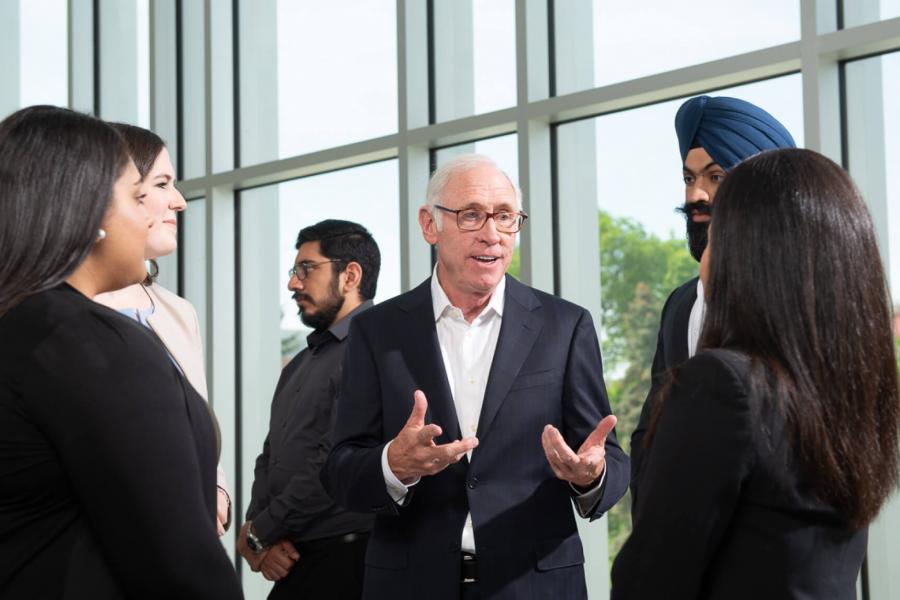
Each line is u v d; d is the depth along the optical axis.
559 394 2.16
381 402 2.20
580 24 3.23
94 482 1.17
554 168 3.27
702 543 1.21
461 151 3.54
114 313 1.27
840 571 1.24
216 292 4.32
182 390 1.29
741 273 1.27
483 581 2.03
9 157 1.26
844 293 1.24
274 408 3.21
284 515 2.90
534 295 2.28
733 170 1.34
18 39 5.58
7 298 1.23
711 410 1.22
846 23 2.59
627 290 3.11
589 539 3.15
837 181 1.29
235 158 4.43
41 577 1.18
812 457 1.20
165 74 4.68
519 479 2.10
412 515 2.11
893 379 1.27
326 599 2.88
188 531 1.21
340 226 3.27
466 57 3.52
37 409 1.18
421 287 2.31
